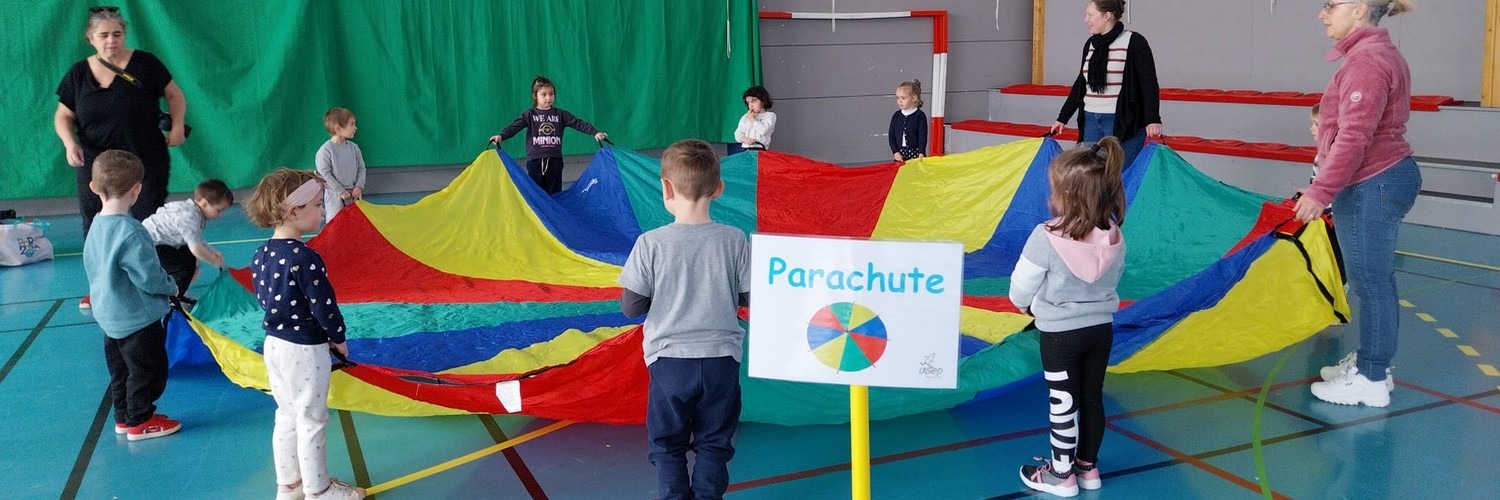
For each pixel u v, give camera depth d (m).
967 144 10.33
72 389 3.60
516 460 2.95
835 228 5.62
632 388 2.98
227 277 3.99
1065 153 2.54
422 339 3.87
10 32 7.06
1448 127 6.77
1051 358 2.60
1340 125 3.08
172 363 3.76
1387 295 3.25
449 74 8.42
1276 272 3.76
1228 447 3.00
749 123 7.46
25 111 7.19
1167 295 3.61
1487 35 6.76
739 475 2.84
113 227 2.94
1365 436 3.06
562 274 4.98
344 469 2.89
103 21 4.42
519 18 8.54
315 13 7.89
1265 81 8.48
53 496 2.72
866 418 2.12
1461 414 3.23
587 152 8.99
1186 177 4.80
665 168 2.38
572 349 3.72
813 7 9.87
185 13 7.54
